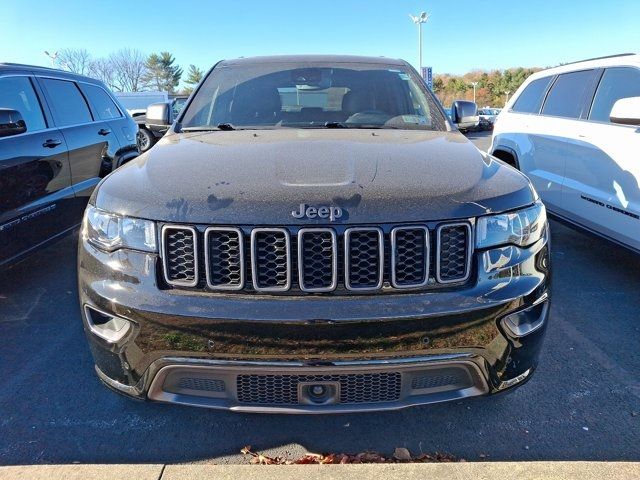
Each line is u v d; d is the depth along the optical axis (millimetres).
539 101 5262
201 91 3391
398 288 1889
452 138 2766
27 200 3824
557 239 5328
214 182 2018
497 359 1991
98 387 2762
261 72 3496
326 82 3369
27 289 4066
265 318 1817
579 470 2010
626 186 3803
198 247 1878
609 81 4277
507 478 1979
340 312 1826
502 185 2119
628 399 2629
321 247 1860
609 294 3908
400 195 1930
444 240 1917
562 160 4617
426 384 1974
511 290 1967
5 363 2994
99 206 2086
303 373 1876
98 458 2242
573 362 2973
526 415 2520
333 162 2182
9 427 2434
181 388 1992
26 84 4223
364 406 1939
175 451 2289
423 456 2246
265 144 2498
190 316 1848
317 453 2277
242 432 2414
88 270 2055
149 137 9828
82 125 4836
